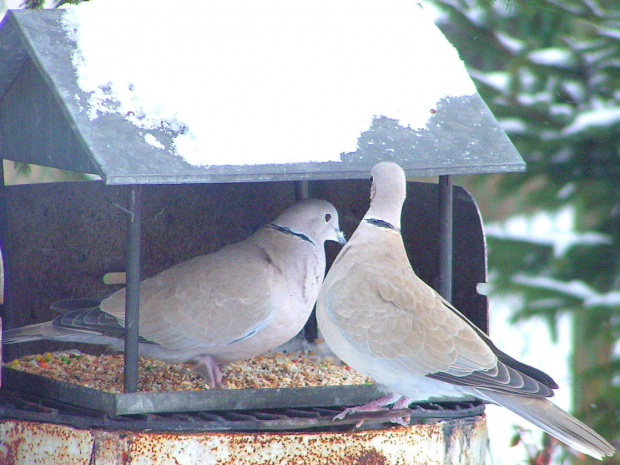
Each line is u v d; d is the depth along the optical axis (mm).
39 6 10602
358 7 9008
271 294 8422
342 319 7520
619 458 12984
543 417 6980
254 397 7695
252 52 8242
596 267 12797
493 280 12805
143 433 7242
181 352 8438
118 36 7980
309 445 7363
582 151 12766
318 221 8828
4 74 8609
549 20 12711
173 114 7508
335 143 7754
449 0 13000
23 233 9680
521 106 12922
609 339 12953
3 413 7848
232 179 7180
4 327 9570
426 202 9617
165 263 10250
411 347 7328
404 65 8633
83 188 9984
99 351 10219
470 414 8203
